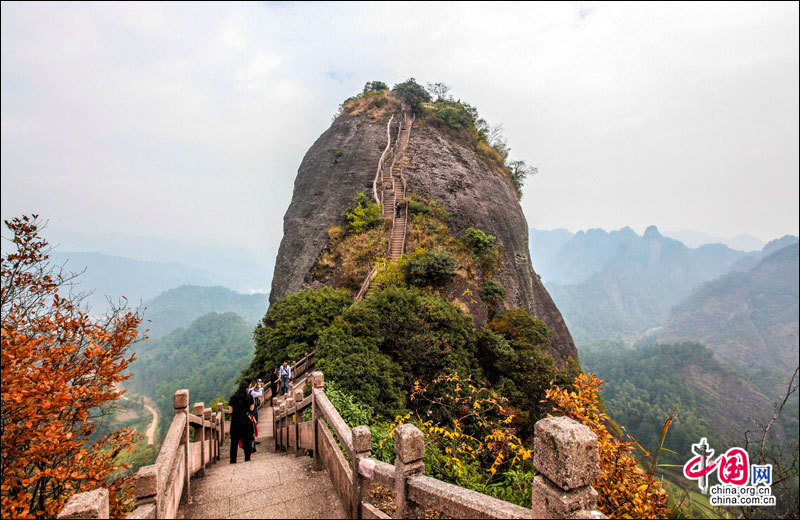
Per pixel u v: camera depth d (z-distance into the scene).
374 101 45.50
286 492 4.74
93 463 4.74
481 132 47.41
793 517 5.79
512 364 17.88
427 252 24.19
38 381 4.11
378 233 28.27
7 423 4.03
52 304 5.08
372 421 8.97
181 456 4.50
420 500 3.07
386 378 12.23
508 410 13.23
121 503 4.84
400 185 34.28
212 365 103.19
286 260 34.56
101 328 5.17
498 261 29.59
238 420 7.03
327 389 9.71
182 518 4.16
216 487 4.98
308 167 41.75
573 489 2.22
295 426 7.06
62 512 2.37
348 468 4.22
